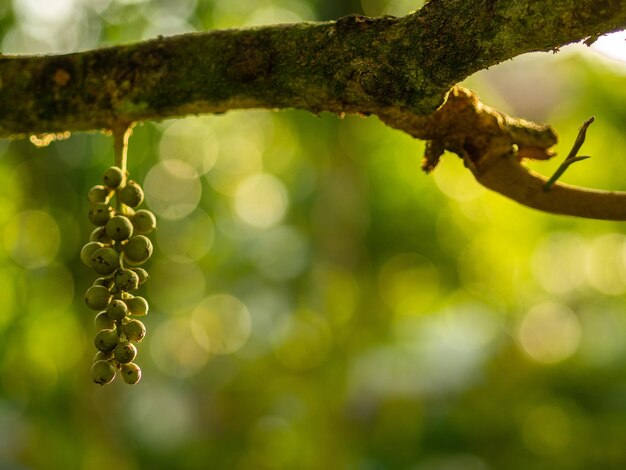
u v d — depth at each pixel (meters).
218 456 6.62
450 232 6.93
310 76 1.46
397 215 6.69
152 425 6.29
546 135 1.65
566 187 1.62
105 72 1.55
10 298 5.92
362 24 1.42
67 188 5.82
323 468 6.37
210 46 1.52
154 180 6.48
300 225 6.77
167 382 6.99
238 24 5.88
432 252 6.89
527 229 7.01
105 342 1.43
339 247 6.37
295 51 1.46
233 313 7.32
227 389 7.07
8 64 1.58
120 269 1.46
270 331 6.63
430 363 6.58
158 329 7.02
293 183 6.96
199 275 6.83
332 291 6.60
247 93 1.51
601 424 6.32
